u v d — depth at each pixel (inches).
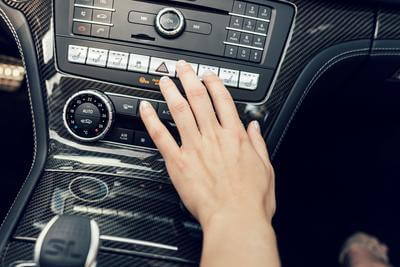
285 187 55.1
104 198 27.2
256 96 30.4
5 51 41.4
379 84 35.7
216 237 22.8
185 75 28.3
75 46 29.6
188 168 25.9
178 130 27.7
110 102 29.2
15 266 23.8
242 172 25.4
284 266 51.4
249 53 30.1
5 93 50.6
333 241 53.2
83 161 28.8
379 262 50.9
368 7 31.4
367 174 56.1
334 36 31.4
